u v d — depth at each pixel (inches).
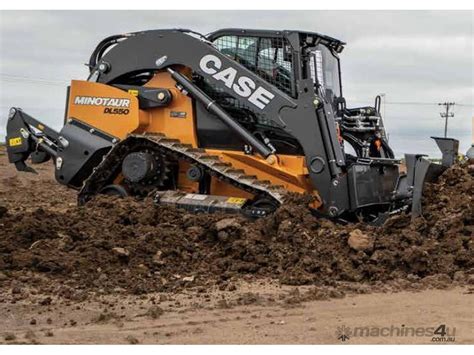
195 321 357.7
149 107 629.0
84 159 643.5
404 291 422.9
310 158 560.7
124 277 440.5
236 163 600.7
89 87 648.4
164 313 371.9
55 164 673.6
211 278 450.6
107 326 349.1
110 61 649.0
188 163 606.2
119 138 633.0
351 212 548.7
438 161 589.6
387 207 569.0
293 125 567.2
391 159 590.2
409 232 486.9
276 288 429.4
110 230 514.9
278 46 582.6
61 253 464.8
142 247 480.7
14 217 523.2
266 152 582.9
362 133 624.4
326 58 615.8
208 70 601.6
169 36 621.0
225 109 610.2
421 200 523.5
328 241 482.3
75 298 397.4
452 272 453.4
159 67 625.3
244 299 397.4
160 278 446.0
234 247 484.1
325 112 558.9
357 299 403.9
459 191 532.1
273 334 335.9
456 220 494.0
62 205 874.1
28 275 436.8
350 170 546.9
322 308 383.9
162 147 608.4
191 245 498.0
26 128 697.0
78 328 345.1
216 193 602.2
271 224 504.7
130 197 593.0
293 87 572.7
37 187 1115.3
